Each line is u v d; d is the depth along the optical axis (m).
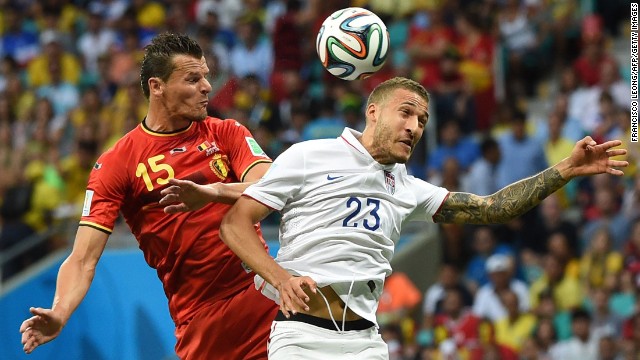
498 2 57.00
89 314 39.62
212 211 19.44
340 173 17.80
